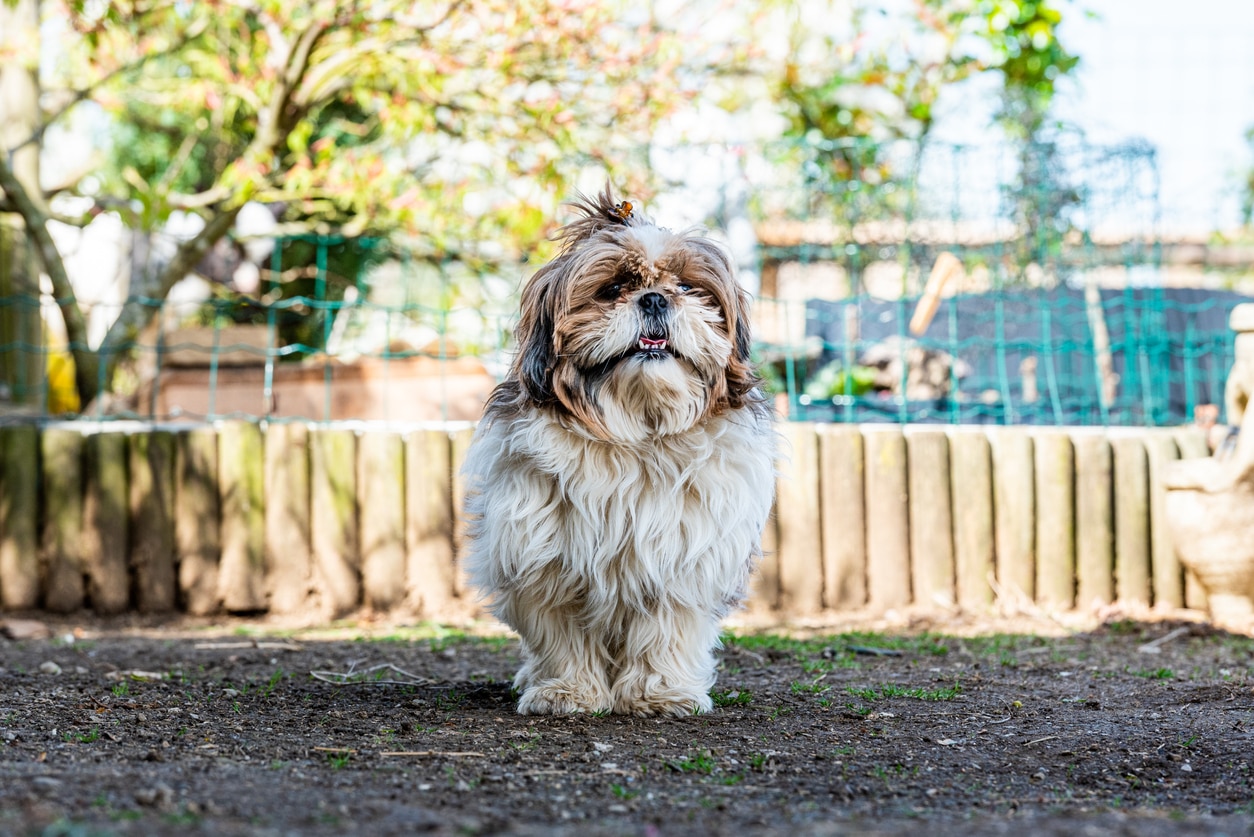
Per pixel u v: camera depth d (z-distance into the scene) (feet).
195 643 20.16
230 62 32.01
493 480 13.47
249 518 23.97
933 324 28.37
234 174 26.66
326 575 24.02
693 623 13.80
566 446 12.99
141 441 23.91
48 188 37.45
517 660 18.29
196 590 23.84
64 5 26.09
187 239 31.48
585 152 27.86
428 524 24.16
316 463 24.11
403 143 32.19
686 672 13.84
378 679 16.43
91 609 23.88
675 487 13.08
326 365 25.25
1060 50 34.40
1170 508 22.06
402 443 24.45
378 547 24.12
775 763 11.18
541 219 27.02
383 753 11.32
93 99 29.94
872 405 26.91
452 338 35.55
